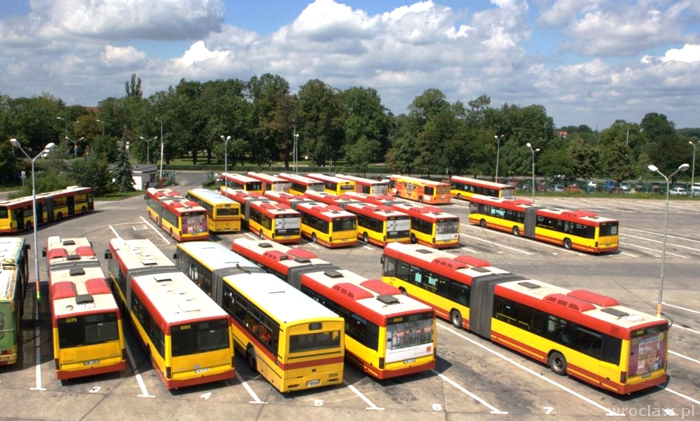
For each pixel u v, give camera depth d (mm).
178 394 18750
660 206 73938
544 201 77812
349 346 21266
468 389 19750
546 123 135875
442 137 96188
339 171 114250
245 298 21500
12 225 46594
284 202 52219
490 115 134750
